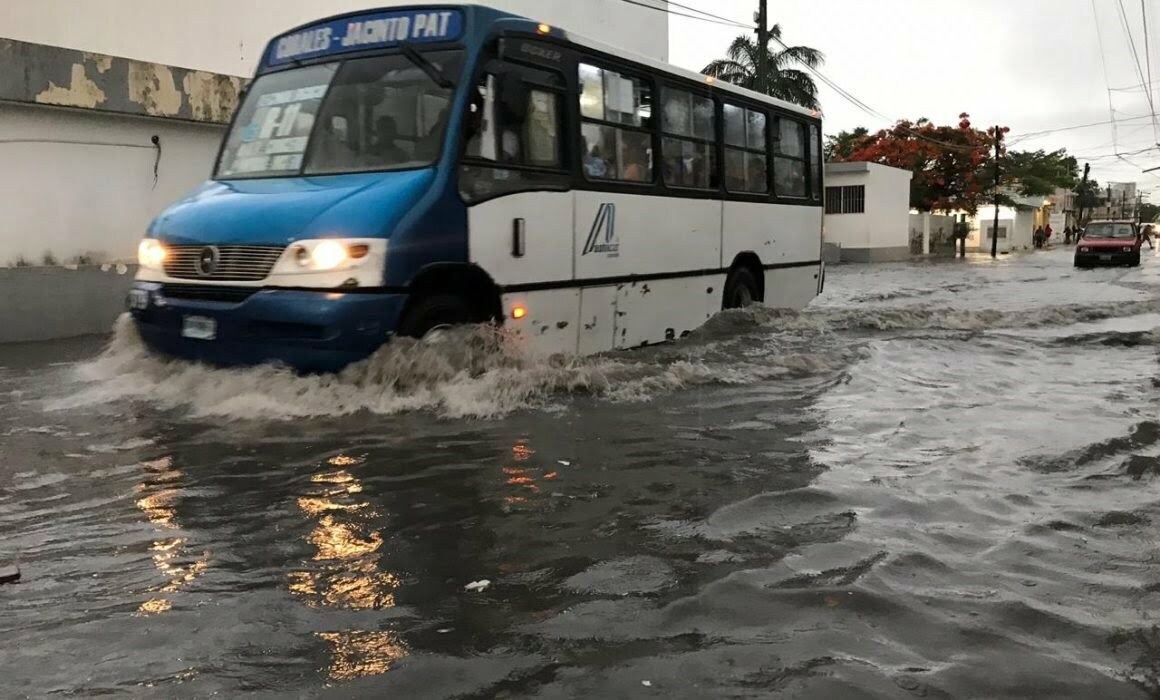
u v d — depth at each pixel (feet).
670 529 12.92
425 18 22.47
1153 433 18.53
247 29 43.09
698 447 17.37
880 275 81.35
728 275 33.35
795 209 38.32
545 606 10.40
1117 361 27.99
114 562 11.79
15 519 13.46
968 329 35.09
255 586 11.00
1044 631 9.74
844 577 11.07
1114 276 77.51
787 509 13.70
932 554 11.86
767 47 103.55
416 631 9.77
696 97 31.04
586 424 19.13
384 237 19.25
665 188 29.12
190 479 15.34
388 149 21.58
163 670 8.93
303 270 18.93
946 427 19.02
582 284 25.29
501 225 22.21
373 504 14.05
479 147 21.81
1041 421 19.56
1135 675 8.85
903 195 125.39
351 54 23.18
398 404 19.89
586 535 12.71
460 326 21.39
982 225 176.45
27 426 18.88
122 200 37.42
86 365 26.25
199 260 20.20
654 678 8.75
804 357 27.20
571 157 24.81
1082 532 12.75
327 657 9.20
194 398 20.42
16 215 34.04
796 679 8.69
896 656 9.16
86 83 35.01
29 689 8.57
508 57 22.74
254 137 23.43
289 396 19.57
